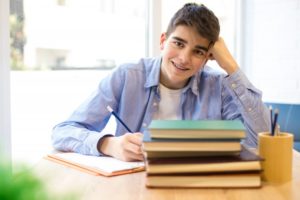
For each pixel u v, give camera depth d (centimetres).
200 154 79
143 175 88
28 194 40
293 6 257
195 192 75
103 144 106
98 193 75
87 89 226
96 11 229
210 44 125
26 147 196
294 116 240
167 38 130
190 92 142
